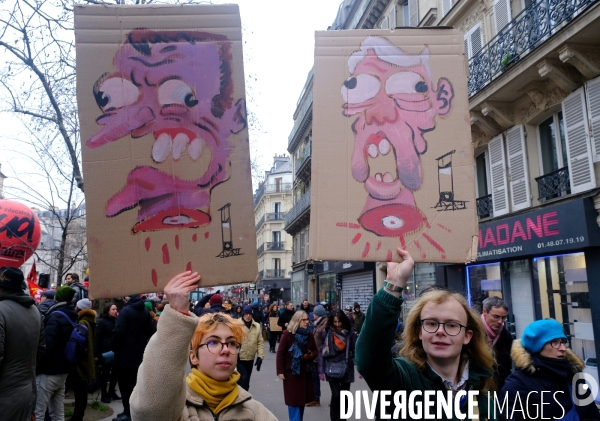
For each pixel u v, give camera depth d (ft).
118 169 7.69
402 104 8.57
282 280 182.09
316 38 8.76
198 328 7.68
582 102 31.12
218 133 8.05
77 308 20.51
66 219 29.68
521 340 9.98
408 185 8.26
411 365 7.29
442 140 8.46
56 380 17.57
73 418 20.20
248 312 27.04
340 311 21.71
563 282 32.76
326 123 8.43
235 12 8.36
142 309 21.61
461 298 7.48
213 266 7.65
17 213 22.56
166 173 7.82
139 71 7.98
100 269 7.39
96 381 29.09
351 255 7.95
